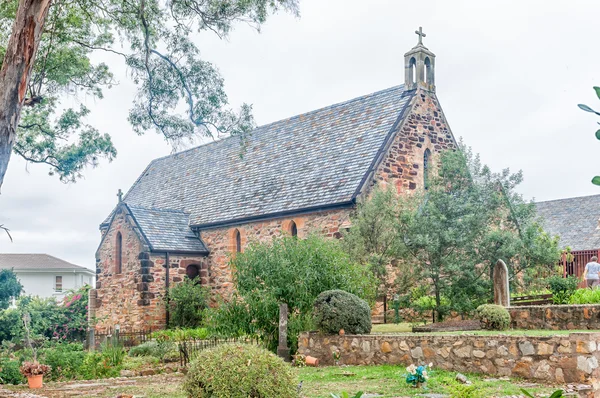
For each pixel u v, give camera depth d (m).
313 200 26.91
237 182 33.91
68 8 21.00
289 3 21.08
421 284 21.70
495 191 22.14
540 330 15.91
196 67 22.38
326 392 10.87
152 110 22.77
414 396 10.09
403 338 13.96
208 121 22.44
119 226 33.03
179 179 39.75
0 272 29.33
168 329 30.33
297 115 35.19
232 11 21.11
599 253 36.97
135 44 22.22
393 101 29.34
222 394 8.33
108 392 12.53
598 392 10.84
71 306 36.38
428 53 29.30
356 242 21.22
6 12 20.41
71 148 26.12
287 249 18.62
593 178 3.01
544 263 21.75
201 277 32.28
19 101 15.09
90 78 23.88
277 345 17.94
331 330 15.55
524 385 11.12
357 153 27.72
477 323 18.05
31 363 15.21
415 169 27.69
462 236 21.09
